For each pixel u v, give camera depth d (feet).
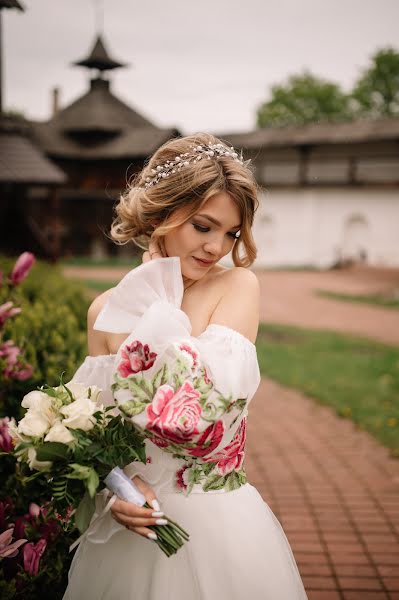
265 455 16.24
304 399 22.40
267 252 108.68
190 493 5.37
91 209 108.58
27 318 11.73
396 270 93.20
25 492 7.48
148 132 110.32
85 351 12.43
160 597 5.41
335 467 15.37
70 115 113.39
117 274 76.48
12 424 5.15
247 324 5.50
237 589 5.32
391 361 29.50
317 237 104.83
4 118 55.57
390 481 14.44
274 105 163.94
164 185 5.34
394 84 157.89
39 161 56.75
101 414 5.04
